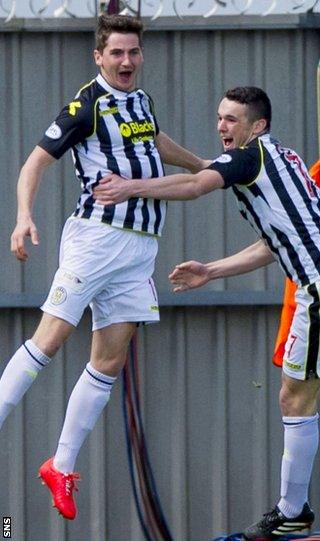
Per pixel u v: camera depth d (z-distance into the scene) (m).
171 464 22.84
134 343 22.61
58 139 18.39
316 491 22.91
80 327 22.69
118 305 19.06
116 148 18.61
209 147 22.50
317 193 19.55
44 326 18.69
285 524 20.08
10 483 22.88
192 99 22.47
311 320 18.97
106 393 19.34
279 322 22.77
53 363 22.72
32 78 22.41
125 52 18.47
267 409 22.81
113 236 18.70
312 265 19.02
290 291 20.48
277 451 22.84
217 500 22.86
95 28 22.25
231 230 22.64
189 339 22.75
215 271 20.44
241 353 22.78
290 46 22.48
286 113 22.53
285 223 19.03
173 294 22.53
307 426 19.66
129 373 22.62
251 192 19.09
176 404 22.77
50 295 18.80
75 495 22.89
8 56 22.39
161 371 22.78
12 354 22.69
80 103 18.53
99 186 18.28
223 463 22.83
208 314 22.75
